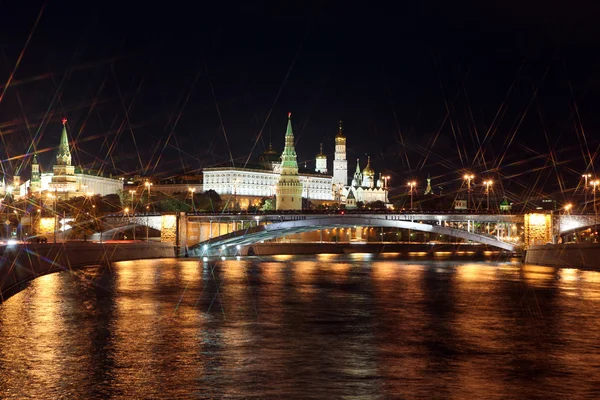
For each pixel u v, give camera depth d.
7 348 57.31
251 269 147.00
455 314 76.88
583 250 146.50
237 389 46.81
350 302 87.00
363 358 55.00
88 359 53.97
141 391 46.25
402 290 101.44
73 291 93.81
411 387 47.50
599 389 47.34
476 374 50.69
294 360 54.25
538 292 97.94
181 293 94.38
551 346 59.62
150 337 62.31
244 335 63.59
